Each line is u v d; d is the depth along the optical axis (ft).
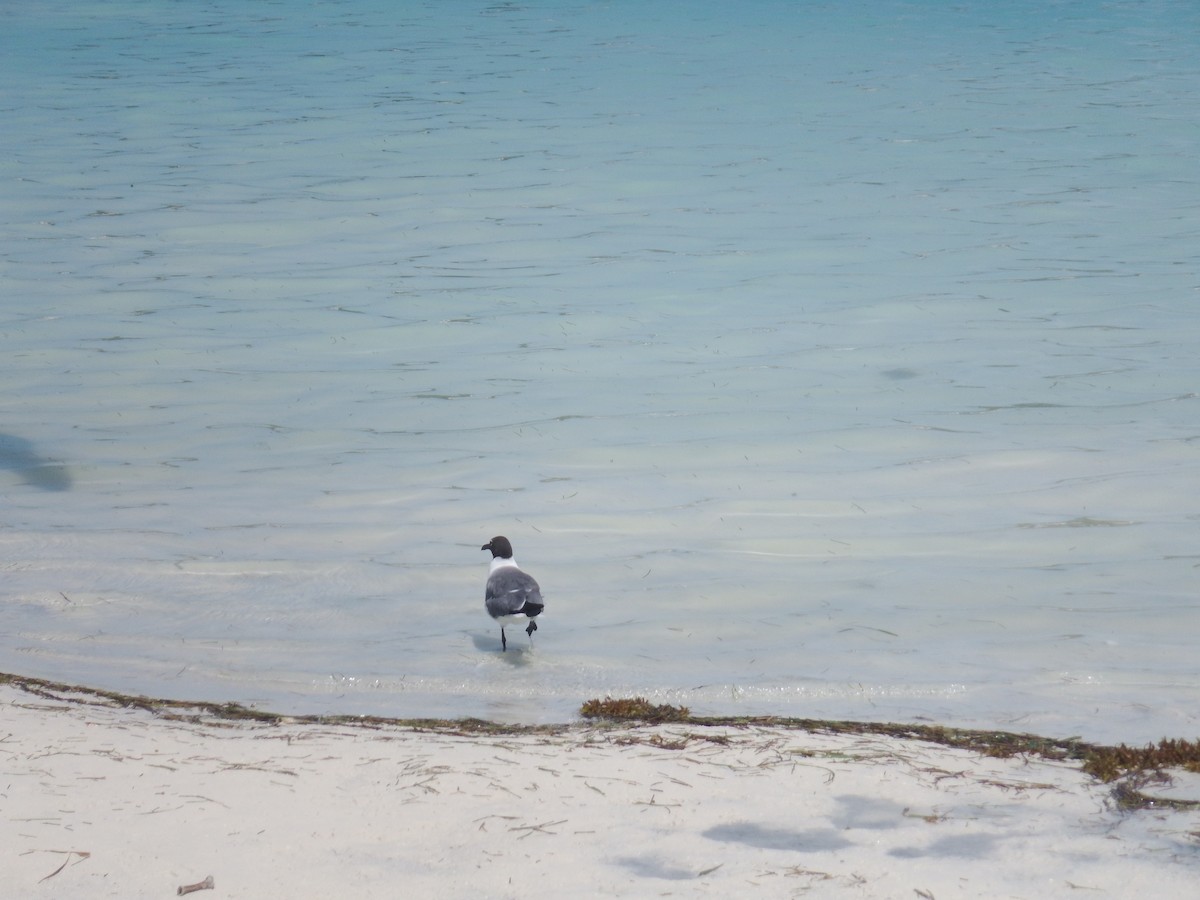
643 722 72.13
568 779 60.08
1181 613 88.43
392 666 82.48
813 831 54.60
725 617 89.35
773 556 99.14
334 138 271.90
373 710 75.61
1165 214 207.92
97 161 251.19
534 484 113.70
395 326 159.63
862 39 412.77
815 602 91.56
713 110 299.99
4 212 213.25
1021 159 248.32
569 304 167.53
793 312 162.81
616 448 121.70
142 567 98.02
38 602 92.12
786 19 457.68
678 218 209.46
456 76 348.18
